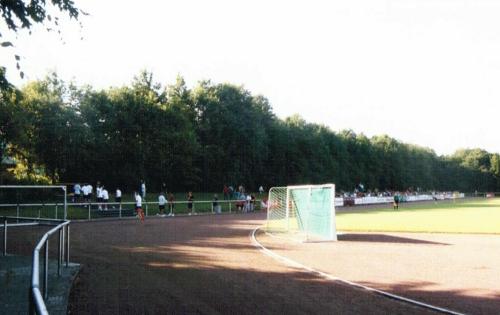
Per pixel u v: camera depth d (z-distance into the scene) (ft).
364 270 42.73
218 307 28.09
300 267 43.57
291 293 32.27
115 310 26.86
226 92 266.16
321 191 72.95
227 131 260.01
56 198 98.68
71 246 55.77
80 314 25.81
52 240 59.47
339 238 71.72
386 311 28.02
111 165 186.60
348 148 383.65
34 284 13.15
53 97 159.53
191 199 138.72
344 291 33.32
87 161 174.19
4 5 35.58
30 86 168.55
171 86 258.16
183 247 56.75
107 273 38.14
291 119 347.97
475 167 529.45
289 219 87.25
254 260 47.32
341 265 45.44
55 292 30.14
